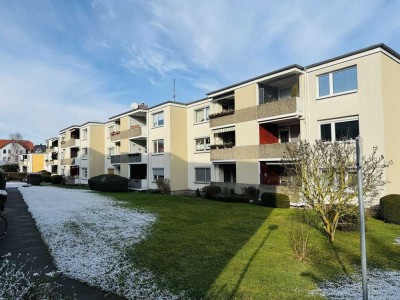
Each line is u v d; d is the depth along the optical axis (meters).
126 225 12.13
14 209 16.31
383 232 11.11
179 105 30.52
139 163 34.16
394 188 15.89
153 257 8.10
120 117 38.84
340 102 17.36
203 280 6.56
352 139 15.09
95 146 44.97
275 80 21.34
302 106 19.19
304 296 5.82
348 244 9.31
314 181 10.11
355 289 6.14
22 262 7.75
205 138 28.66
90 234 10.64
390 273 7.03
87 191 29.23
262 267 7.32
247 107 22.47
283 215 14.66
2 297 3.83
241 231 11.09
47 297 4.25
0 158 105.69
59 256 8.27
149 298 5.78
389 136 15.97
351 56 16.88
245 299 5.69
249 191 20.97
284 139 22.50
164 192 28.64
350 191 10.06
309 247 8.91
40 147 96.75
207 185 26.98
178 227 11.80
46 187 35.25
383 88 15.80
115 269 7.29
